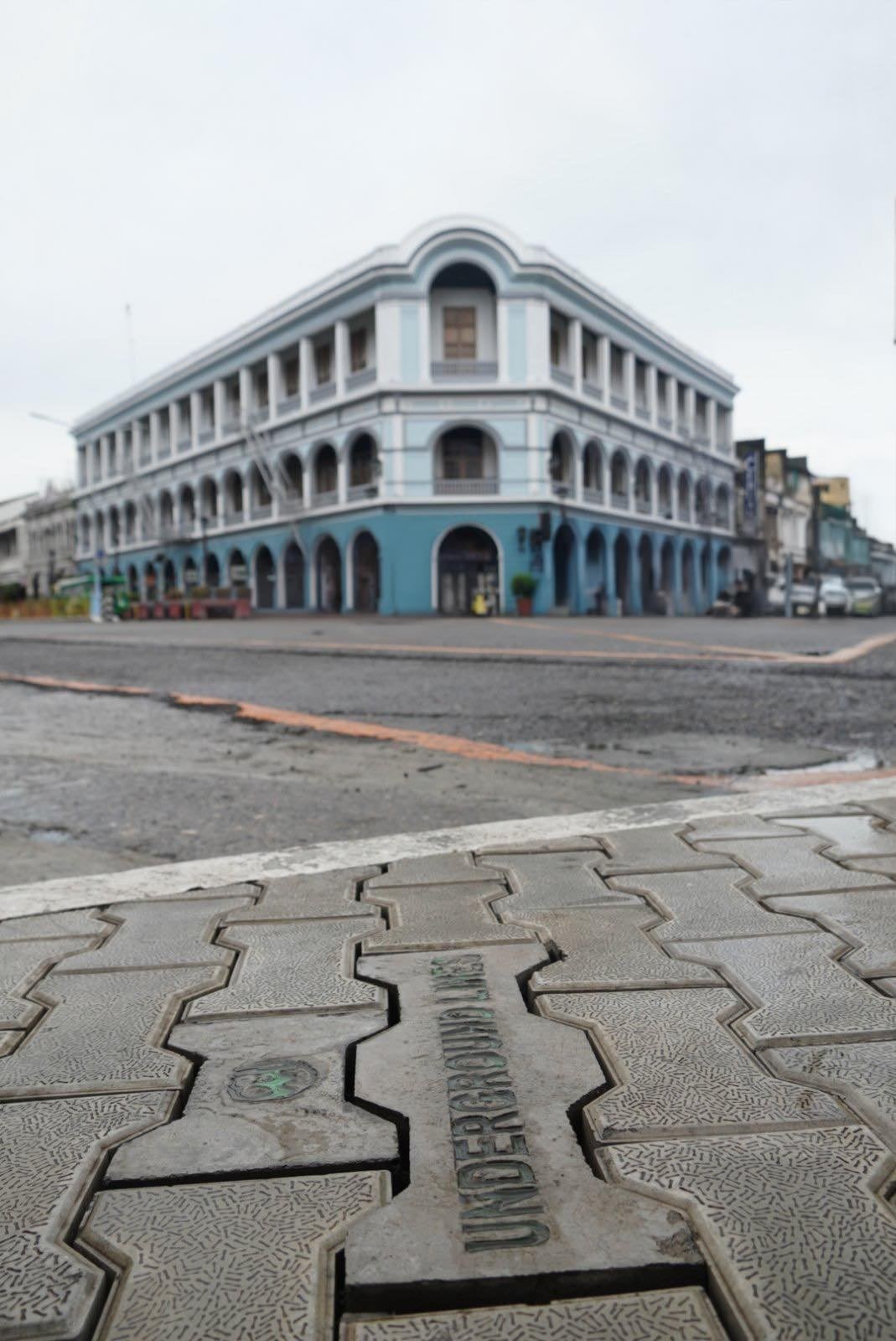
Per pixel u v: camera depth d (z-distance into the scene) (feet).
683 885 7.96
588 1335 2.92
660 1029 5.15
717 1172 3.74
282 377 116.88
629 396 117.91
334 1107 4.37
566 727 18.26
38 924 7.40
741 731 17.54
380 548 101.40
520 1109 4.29
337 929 7.09
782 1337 2.87
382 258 98.73
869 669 28.04
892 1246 3.27
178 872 8.85
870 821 10.00
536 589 101.04
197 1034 5.26
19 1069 4.86
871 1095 4.36
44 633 62.75
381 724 19.10
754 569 153.69
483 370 100.94
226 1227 3.48
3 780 14.07
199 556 132.87
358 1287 3.11
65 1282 3.19
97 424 160.45
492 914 7.34
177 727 19.48
